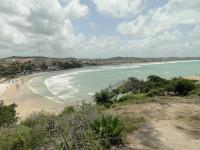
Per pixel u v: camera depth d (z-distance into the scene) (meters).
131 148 7.80
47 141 7.15
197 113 13.54
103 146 7.45
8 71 177.12
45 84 108.06
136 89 50.28
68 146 6.38
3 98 73.69
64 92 79.94
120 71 179.50
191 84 29.97
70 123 7.95
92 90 83.38
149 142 8.53
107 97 37.78
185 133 9.75
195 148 8.11
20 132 7.89
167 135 9.43
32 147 7.17
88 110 9.78
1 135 7.63
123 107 16.27
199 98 19.66
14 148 7.11
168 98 20.06
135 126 10.27
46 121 10.08
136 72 161.62
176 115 13.16
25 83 116.44
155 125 10.94
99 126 7.94
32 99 67.69
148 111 14.36
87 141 6.90
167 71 163.25
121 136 8.31
